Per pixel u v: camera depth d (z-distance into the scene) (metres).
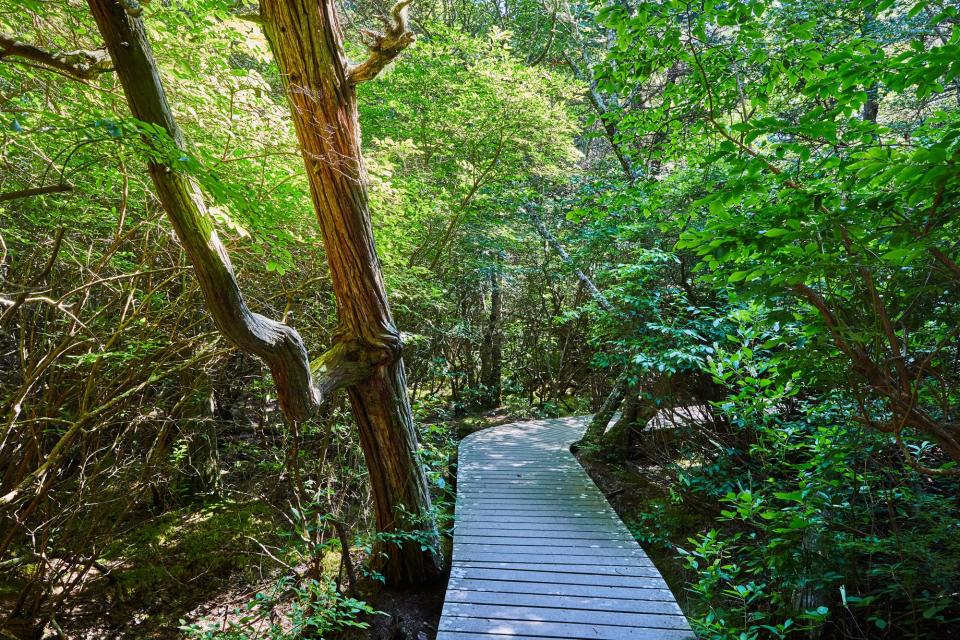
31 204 3.82
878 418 3.08
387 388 4.47
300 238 4.30
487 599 4.02
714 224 2.18
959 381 2.29
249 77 4.10
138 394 4.86
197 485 6.73
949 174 1.51
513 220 10.02
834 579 3.28
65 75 2.32
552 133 8.04
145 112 2.42
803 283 2.00
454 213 7.98
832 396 3.32
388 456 4.62
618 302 6.42
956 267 1.66
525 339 13.48
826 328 2.04
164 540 5.81
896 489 3.33
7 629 4.21
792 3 5.47
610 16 3.45
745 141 2.39
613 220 6.67
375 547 4.88
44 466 3.56
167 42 3.61
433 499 6.55
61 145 3.36
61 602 4.60
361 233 4.09
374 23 9.34
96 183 3.75
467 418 11.38
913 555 3.00
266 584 5.20
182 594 5.18
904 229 1.76
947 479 3.29
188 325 4.43
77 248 4.11
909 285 1.88
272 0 3.64
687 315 5.90
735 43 3.55
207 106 3.82
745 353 3.84
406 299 6.67
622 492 6.94
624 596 4.06
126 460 5.19
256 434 7.37
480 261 9.73
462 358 13.15
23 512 4.22
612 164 10.29
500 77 7.36
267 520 6.29
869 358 1.95
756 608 4.06
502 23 11.57
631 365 6.43
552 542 5.01
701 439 5.88
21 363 4.01
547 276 11.76
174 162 2.29
